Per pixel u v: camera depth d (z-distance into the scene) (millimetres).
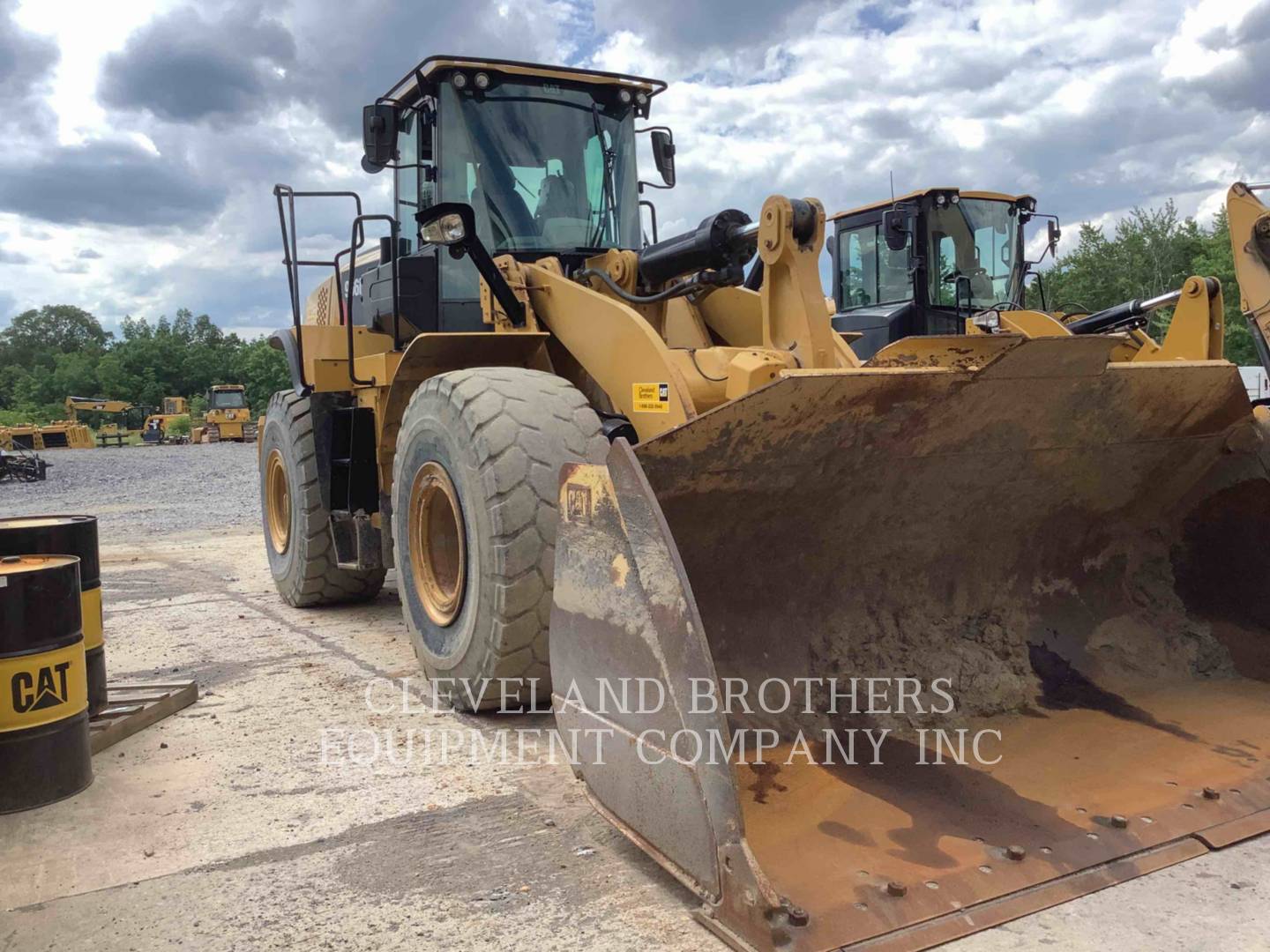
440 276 4930
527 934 2387
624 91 5254
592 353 4117
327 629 5855
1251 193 4961
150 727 4027
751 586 3338
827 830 2654
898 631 3549
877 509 3387
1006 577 3785
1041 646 3719
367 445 5363
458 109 4871
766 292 3639
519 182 4941
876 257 10055
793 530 3305
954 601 3689
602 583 2766
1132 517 3980
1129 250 42906
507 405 3770
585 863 2748
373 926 2445
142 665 5059
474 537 3781
